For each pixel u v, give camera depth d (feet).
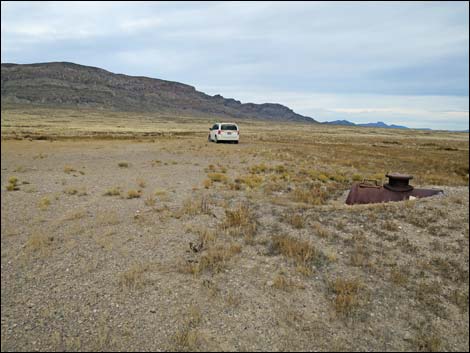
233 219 20.58
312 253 16.56
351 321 11.69
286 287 13.53
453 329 11.73
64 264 15.11
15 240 17.61
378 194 28.50
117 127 261.03
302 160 60.44
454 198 27.53
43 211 22.77
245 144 100.01
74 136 127.54
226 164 51.85
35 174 38.78
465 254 17.54
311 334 10.89
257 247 17.31
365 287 13.94
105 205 24.54
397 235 19.77
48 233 18.54
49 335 10.46
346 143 132.57
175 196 27.71
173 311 11.78
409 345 10.73
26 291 12.87
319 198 28.81
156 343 10.21
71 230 19.02
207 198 26.73
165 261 15.48
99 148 76.84
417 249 17.95
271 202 26.00
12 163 48.62
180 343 10.21
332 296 13.17
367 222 21.76
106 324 11.04
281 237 18.28
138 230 19.25
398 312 12.45
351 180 40.42
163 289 13.14
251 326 11.14
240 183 35.65
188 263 15.17
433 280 14.87
